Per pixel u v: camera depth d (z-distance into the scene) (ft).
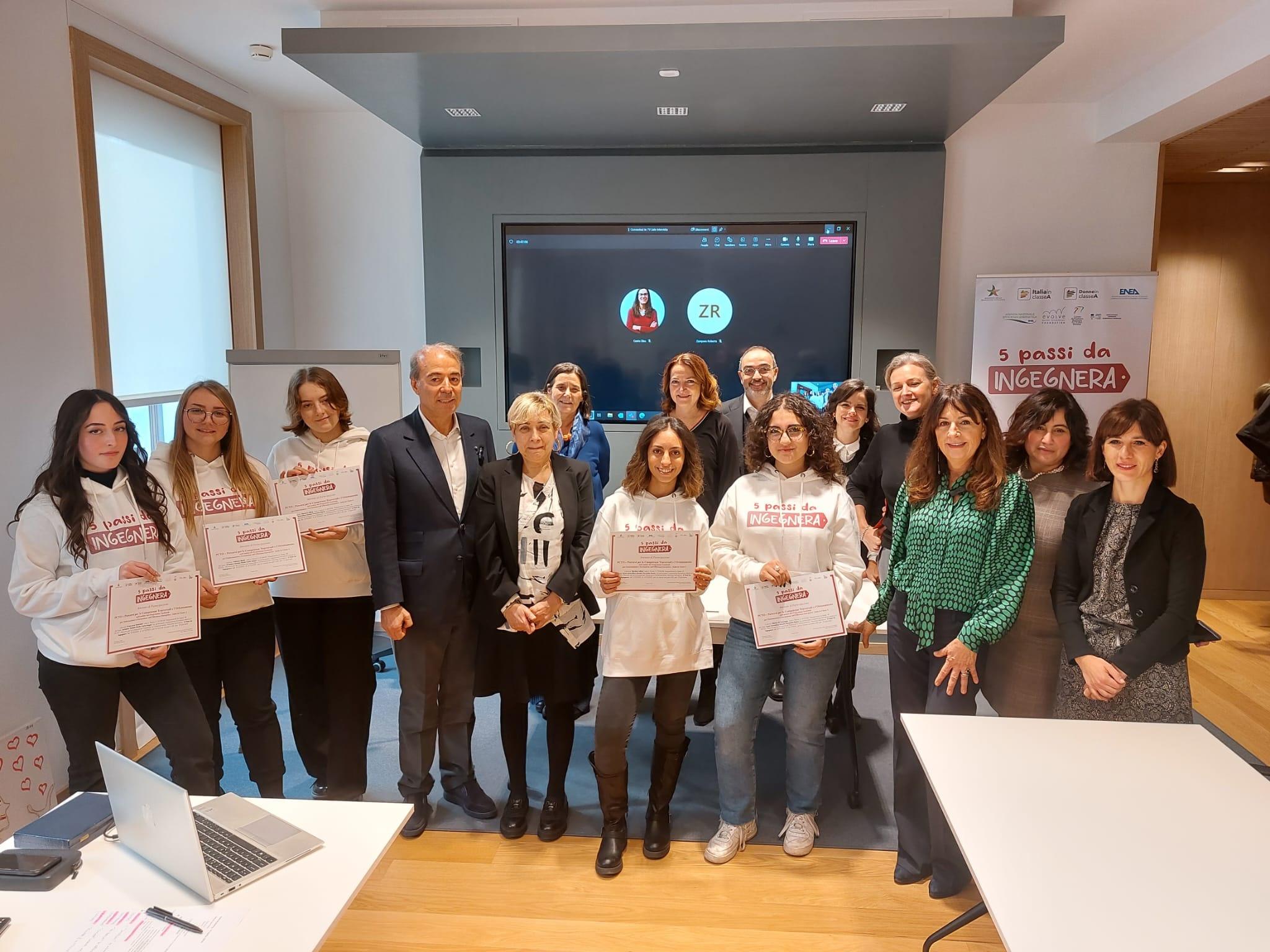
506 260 15.87
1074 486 7.52
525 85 11.83
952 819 5.19
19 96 9.62
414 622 8.68
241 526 8.23
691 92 12.18
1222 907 4.40
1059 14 11.09
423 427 8.70
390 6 10.98
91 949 4.30
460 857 8.72
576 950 7.37
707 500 10.48
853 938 7.53
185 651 8.41
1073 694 7.11
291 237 16.39
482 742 11.42
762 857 8.79
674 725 8.63
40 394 9.95
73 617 7.20
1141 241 15.42
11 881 4.75
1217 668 14.32
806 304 15.70
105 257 11.66
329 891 4.79
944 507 7.52
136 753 11.34
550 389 11.91
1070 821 5.18
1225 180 17.25
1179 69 12.48
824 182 15.30
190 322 13.66
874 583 10.14
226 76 13.83
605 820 8.64
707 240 15.61
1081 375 15.05
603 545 8.42
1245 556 18.10
